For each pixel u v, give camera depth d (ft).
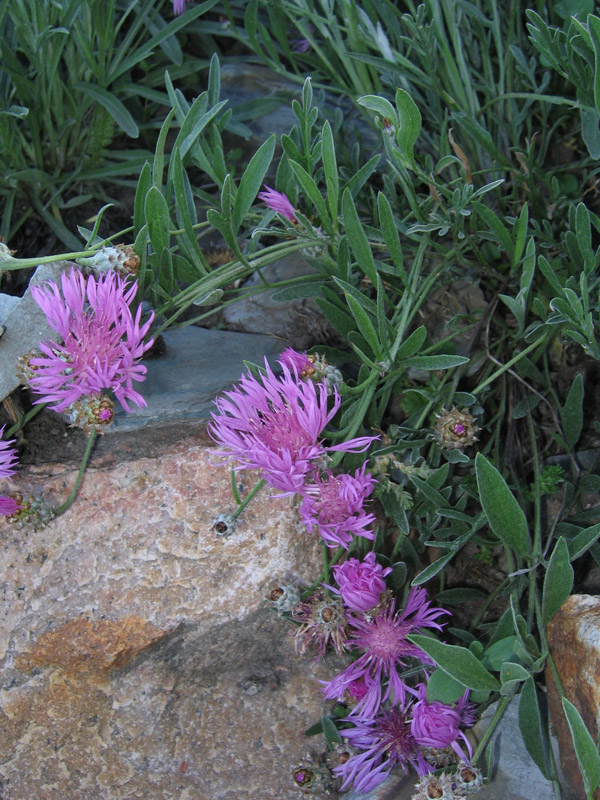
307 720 1.15
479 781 0.98
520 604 1.18
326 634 1.05
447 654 0.92
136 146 1.63
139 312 1.00
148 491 1.13
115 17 1.65
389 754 1.09
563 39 1.24
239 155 1.51
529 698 0.94
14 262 1.01
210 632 1.10
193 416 1.18
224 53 1.73
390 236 1.07
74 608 1.09
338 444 1.00
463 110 1.41
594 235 1.39
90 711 1.11
